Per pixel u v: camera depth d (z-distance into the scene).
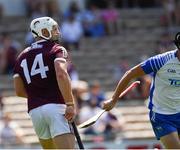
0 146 38.94
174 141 20.47
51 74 19.62
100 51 52.44
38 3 57.34
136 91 45.44
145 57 50.56
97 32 54.00
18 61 20.14
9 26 55.47
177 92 20.58
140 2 59.88
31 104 19.75
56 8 56.91
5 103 45.69
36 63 19.75
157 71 20.48
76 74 46.72
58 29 20.23
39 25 20.05
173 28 54.50
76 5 55.69
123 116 44.34
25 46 50.12
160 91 20.66
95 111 40.53
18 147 38.47
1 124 40.03
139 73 20.45
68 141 19.38
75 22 52.75
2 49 50.44
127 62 50.44
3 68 49.94
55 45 19.88
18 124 43.31
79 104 41.22
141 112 44.53
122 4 59.44
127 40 53.78
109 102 20.73
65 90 19.20
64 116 19.48
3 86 48.31
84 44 52.91
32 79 19.77
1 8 57.25
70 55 51.69
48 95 19.61
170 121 20.69
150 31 54.84
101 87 47.94
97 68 50.53
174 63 20.31
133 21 56.16
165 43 49.84
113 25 54.62
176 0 56.34
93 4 58.06
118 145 37.97
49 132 19.77
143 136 40.41
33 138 41.56
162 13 57.19
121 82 20.53
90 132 39.19
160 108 20.75
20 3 57.94
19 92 20.30
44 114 19.50
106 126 39.53
